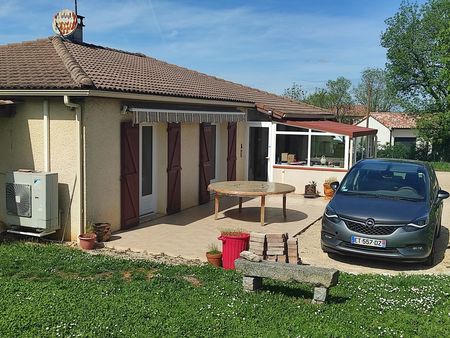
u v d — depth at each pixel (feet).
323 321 19.03
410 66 139.33
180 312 19.60
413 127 155.53
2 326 17.72
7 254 28.40
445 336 18.08
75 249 30.35
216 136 54.39
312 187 55.21
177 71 61.87
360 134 59.36
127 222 36.63
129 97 34.17
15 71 35.04
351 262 29.17
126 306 20.07
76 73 32.65
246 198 54.29
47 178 31.12
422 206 28.78
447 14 133.59
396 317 19.69
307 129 58.03
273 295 21.99
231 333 17.67
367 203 29.22
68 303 20.31
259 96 70.28
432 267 28.66
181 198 45.29
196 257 29.25
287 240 25.26
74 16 46.50
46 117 32.22
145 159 41.11
